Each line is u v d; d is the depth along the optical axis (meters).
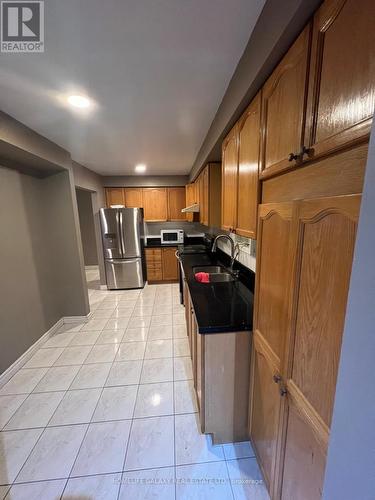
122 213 4.27
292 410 0.86
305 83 0.72
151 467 1.34
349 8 0.53
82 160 3.30
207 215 2.65
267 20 0.85
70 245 3.00
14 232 2.29
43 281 2.75
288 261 0.83
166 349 2.50
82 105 1.65
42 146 2.25
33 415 1.70
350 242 0.55
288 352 0.85
